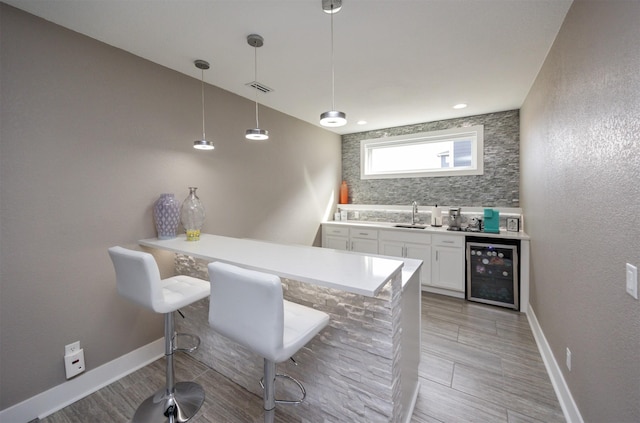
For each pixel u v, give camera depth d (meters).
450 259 3.50
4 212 1.56
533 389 1.87
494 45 2.01
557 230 1.89
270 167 3.41
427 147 4.33
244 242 2.12
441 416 1.65
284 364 1.67
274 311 1.04
